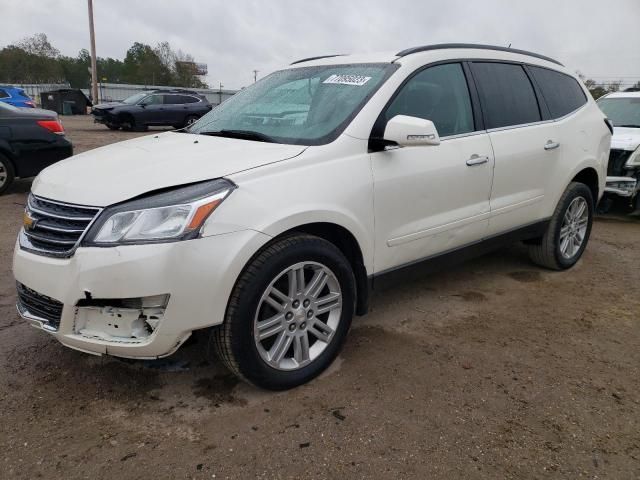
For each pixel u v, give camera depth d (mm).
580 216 4949
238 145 3111
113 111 20047
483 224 3910
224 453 2426
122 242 2416
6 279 4445
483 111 3893
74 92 32781
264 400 2826
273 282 2699
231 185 2580
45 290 2588
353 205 2996
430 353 3350
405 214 3326
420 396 2881
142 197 2518
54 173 2992
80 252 2465
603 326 3803
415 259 3512
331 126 3156
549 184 4445
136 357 2551
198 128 3822
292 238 2754
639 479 2318
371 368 3154
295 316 2863
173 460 2379
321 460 2393
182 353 3258
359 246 3088
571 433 2611
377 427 2617
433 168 3428
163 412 2717
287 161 2824
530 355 3359
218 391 2904
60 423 2615
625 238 6289
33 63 67938
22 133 7641
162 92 21188
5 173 7641
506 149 3961
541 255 4816
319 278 2920
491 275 4797
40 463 2346
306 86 3652
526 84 4344
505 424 2664
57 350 3285
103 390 2893
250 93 4023
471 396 2893
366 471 2334
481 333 3645
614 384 3051
